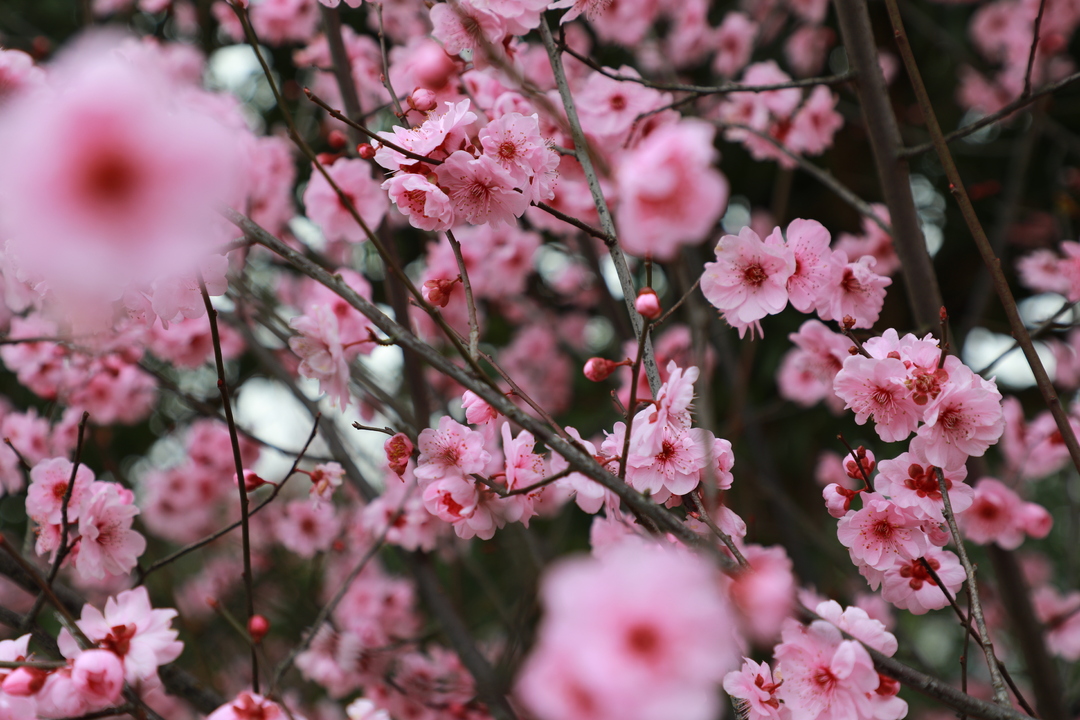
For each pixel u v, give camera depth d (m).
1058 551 1.92
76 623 0.93
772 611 0.84
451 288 0.93
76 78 0.72
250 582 0.93
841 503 0.94
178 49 1.35
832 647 0.89
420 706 1.18
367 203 1.10
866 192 1.88
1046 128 1.51
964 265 1.91
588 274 1.62
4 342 1.01
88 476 0.99
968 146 1.80
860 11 1.03
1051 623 1.16
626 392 1.13
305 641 1.02
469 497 0.93
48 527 0.98
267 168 1.22
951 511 0.92
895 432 0.93
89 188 0.70
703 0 1.58
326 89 1.36
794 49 1.79
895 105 1.99
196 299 0.91
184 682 0.99
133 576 1.32
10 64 0.98
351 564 1.44
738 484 1.43
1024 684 1.44
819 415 1.77
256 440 1.09
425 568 1.13
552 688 0.74
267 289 1.39
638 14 1.38
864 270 0.98
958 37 1.96
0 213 0.81
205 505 1.44
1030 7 1.64
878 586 0.94
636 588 0.73
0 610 0.96
